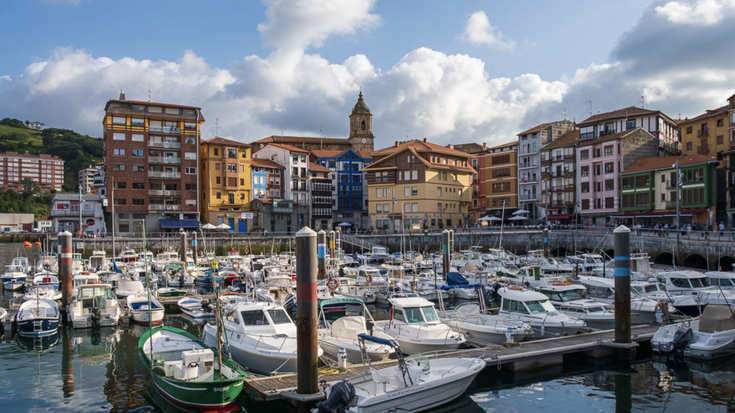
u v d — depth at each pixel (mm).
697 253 57688
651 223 85562
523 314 29078
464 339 25359
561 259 67562
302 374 18281
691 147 91062
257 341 22562
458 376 19047
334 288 42250
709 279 37188
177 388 18703
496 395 21125
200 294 44906
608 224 84938
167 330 24969
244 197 106000
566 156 100750
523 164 111000
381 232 96625
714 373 23547
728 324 25422
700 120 88812
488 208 118250
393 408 17375
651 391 21484
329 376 19969
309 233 18219
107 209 91875
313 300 18312
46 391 21484
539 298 29562
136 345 28891
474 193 128500
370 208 110562
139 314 33281
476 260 59375
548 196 104062
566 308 31562
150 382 21969
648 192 84562
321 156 125250
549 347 24547
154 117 95125
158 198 95938
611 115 99312
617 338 24891
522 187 110938
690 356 25109
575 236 79688
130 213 93562
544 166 105125
